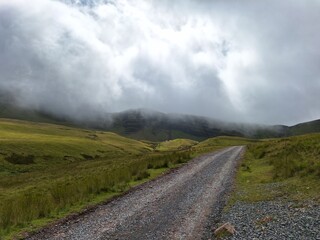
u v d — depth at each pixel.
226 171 35.31
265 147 56.91
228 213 16.92
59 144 136.00
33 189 38.38
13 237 14.58
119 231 15.06
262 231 12.84
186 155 52.66
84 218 17.70
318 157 26.83
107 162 70.44
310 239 11.15
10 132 183.12
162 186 27.20
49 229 15.85
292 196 18.30
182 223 15.86
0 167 90.88
